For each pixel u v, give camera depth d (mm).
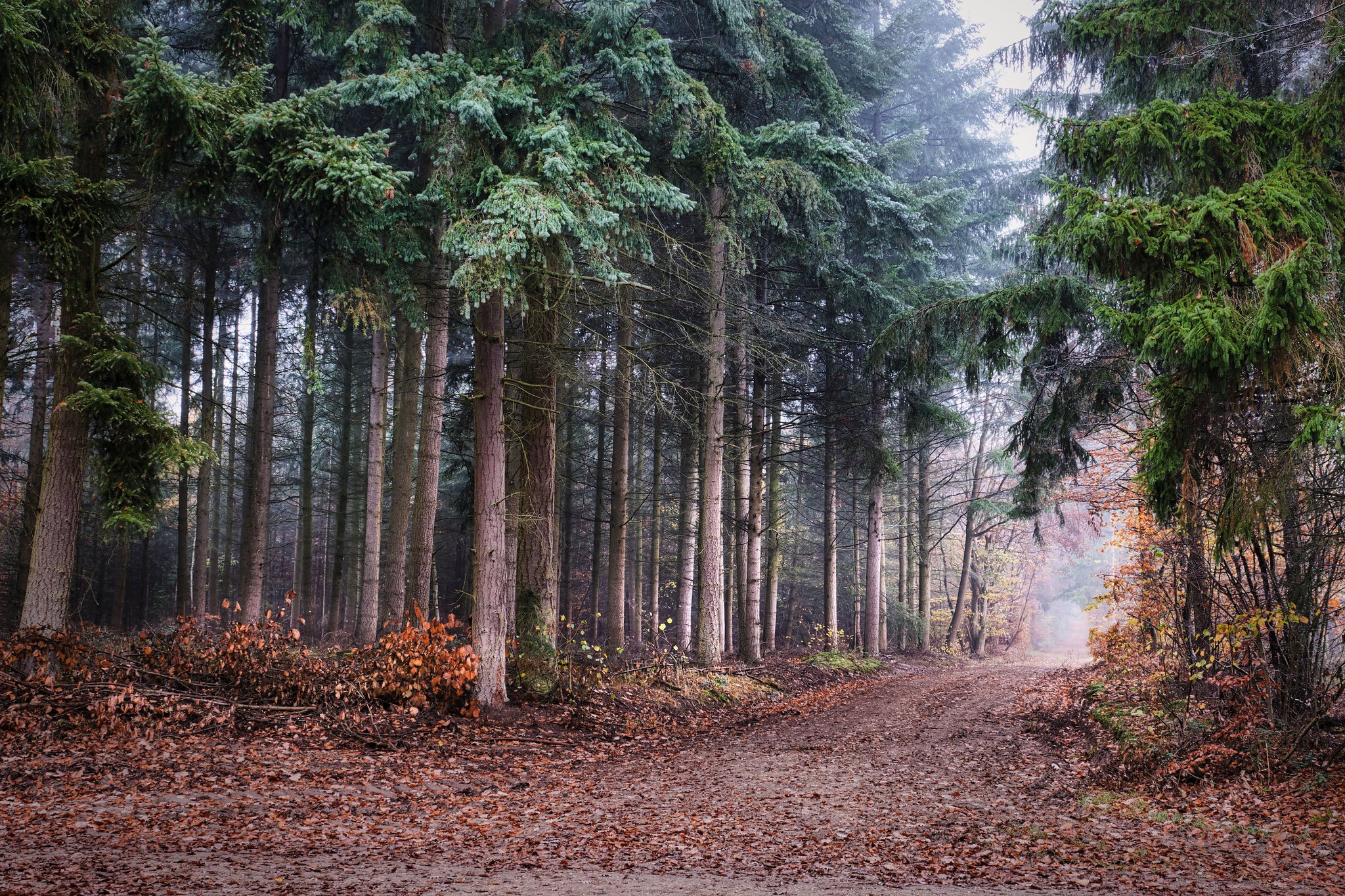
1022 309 14203
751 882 6141
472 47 13258
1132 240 8164
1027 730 13484
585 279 13586
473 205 11773
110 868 5762
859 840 7449
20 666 10672
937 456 34688
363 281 12602
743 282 19219
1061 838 7391
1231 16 10695
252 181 11664
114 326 11641
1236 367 7645
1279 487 7930
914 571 37844
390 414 26375
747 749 12570
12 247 12562
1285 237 7914
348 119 17734
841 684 21734
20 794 7594
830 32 22797
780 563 30328
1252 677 9906
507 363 16938
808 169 17078
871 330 21641
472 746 11312
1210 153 9320
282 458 28156
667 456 28938
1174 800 8609
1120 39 11695
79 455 11336
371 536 18469
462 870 6293
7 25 9336
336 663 12914
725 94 17594
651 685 16594
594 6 12430
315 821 7512
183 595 20531
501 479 13484
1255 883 5910
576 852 6965
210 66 18875
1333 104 8805
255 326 26484
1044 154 12500
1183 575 10984
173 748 9406
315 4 12977
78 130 11234
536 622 14828
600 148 11820
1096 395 14469
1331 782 8188
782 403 24188
